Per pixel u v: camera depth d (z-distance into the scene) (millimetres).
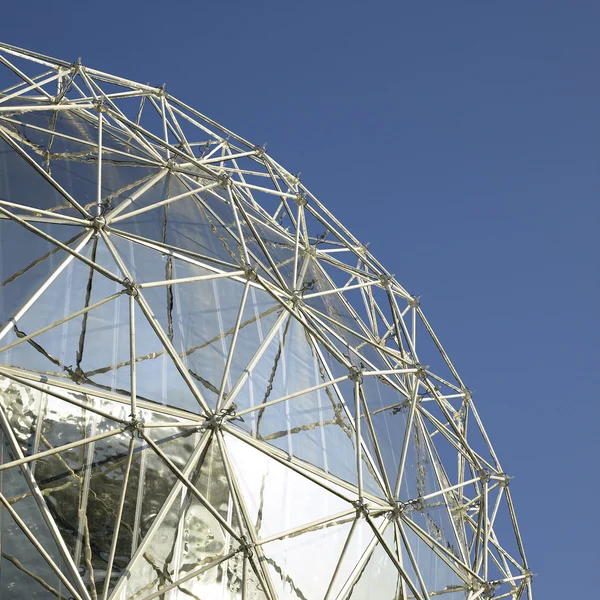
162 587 21375
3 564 20375
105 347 23172
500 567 30734
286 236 32000
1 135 24734
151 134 27500
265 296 26891
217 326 25234
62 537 20922
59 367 22453
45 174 23984
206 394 23891
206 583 21859
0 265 23359
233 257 27688
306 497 24188
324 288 31375
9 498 20812
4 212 22406
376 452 25547
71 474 21422
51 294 23328
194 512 22250
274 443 24359
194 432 23125
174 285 25250
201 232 27641
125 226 25828
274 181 32000
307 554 23609
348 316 31250
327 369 26984
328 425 25922
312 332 25641
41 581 20484
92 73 29844
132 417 21906
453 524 29719
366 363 29203
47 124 29641
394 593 25281
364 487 25734
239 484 23234
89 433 21906
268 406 24828
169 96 31812
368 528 25203
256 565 22281
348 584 24031
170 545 21766
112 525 21422
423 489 28688
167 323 24391
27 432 21422
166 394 23297
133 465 22016
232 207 28234
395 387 29359
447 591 27859
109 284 24141
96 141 29406
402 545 26109
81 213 25219
